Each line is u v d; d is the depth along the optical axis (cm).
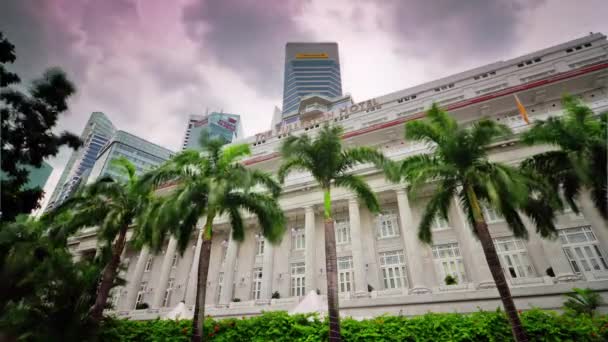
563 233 1922
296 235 2788
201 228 2978
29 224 1884
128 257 3356
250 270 2745
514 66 3728
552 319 1184
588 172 1202
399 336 1248
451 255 2169
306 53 14212
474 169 1301
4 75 1409
